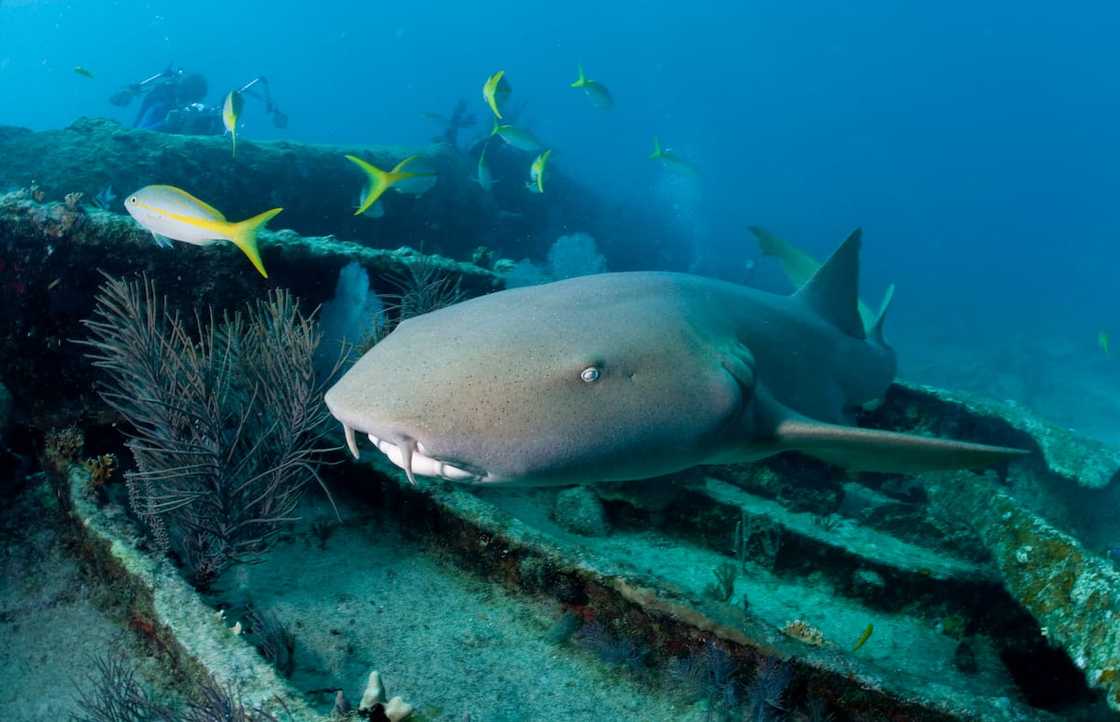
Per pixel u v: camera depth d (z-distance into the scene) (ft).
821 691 9.71
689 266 87.10
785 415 10.62
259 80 59.62
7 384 14.20
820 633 11.37
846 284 15.69
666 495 15.26
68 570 11.93
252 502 12.14
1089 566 10.80
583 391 8.16
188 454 11.93
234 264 15.74
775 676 9.67
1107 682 9.34
